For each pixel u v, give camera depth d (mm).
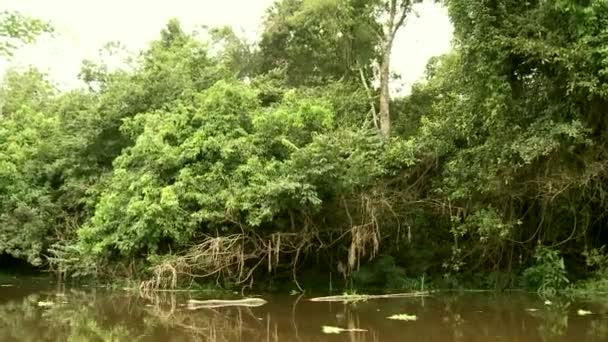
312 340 9062
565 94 13750
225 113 16484
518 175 14352
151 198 15523
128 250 15680
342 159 14891
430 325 10297
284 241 15727
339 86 21781
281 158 16141
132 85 18938
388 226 16641
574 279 15539
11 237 19062
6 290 16750
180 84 18641
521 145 13359
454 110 15797
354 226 15445
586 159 13789
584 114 13844
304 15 23562
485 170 14375
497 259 15992
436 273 17031
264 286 16781
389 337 9219
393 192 16281
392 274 16562
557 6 13188
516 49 13406
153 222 15250
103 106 19266
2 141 21078
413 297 14609
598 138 13875
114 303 13836
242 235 15289
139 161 16750
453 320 10828
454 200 15555
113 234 16047
